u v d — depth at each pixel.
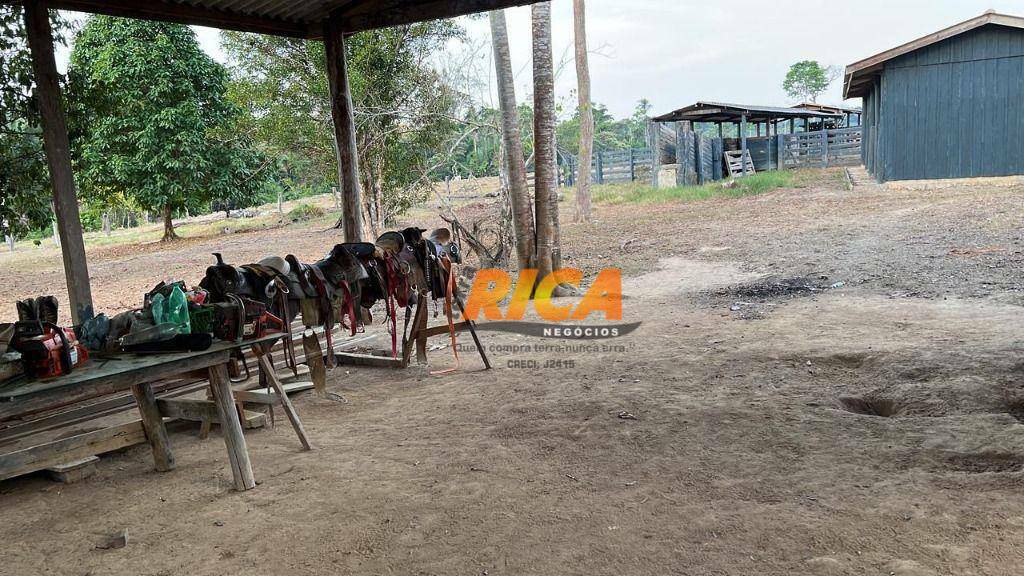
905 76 18.38
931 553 2.81
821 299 8.14
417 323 6.41
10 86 6.97
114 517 3.65
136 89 23.39
